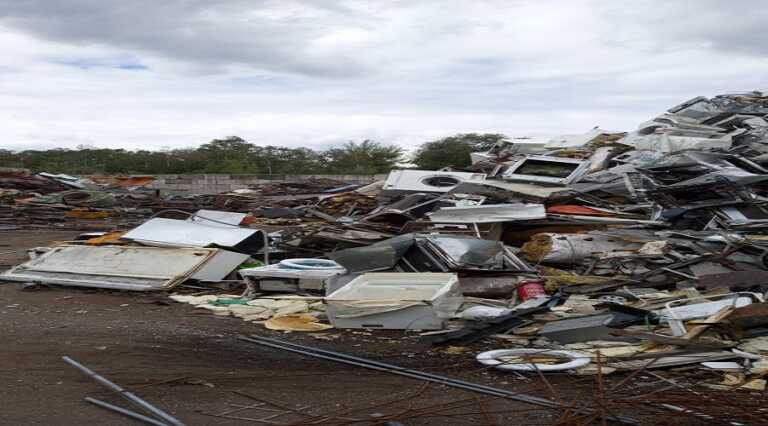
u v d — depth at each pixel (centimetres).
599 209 1292
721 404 523
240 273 1002
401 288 833
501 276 927
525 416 514
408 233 1124
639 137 1875
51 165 4478
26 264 1128
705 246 1002
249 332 784
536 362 635
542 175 1497
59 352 692
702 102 2086
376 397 562
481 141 4106
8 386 585
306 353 691
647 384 583
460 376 618
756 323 671
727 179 1252
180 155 4738
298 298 942
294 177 3534
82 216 2331
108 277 1052
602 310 809
